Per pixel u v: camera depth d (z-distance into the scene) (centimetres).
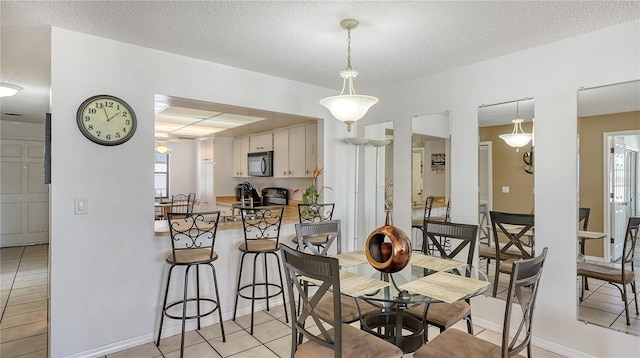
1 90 344
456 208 321
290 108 359
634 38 227
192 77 292
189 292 295
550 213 264
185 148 778
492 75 296
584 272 249
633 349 229
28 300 359
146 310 273
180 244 292
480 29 236
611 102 237
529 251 275
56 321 235
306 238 271
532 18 220
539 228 270
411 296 176
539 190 270
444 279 202
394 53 281
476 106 306
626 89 231
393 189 378
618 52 233
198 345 270
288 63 306
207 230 290
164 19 222
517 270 156
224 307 316
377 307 228
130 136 262
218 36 248
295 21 223
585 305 248
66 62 238
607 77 237
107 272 255
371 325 226
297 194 561
